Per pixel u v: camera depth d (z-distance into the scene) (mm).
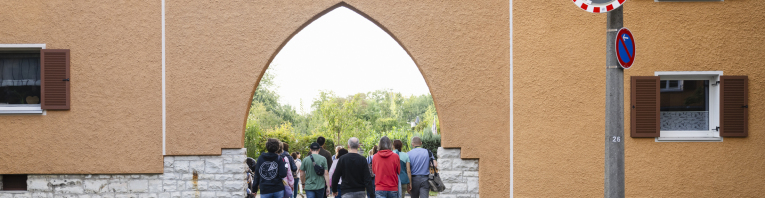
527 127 6840
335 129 22828
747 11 6820
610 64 4273
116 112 6793
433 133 13875
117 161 6793
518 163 6844
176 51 6824
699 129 6977
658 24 6836
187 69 6824
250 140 17828
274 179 6770
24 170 6742
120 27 6820
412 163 7684
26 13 6770
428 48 6895
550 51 6844
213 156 6852
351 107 23312
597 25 6848
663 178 6828
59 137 6770
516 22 6879
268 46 6875
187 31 6844
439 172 6910
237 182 6828
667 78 6949
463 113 6871
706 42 6812
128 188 6816
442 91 6875
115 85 6797
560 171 6828
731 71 6789
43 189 6793
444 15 6898
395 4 6902
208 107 6824
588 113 6812
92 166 6770
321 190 7816
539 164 6836
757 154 6801
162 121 6805
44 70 6738
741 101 6766
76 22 6793
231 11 6863
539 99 6840
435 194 11898
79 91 6789
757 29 6809
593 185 6801
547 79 6840
